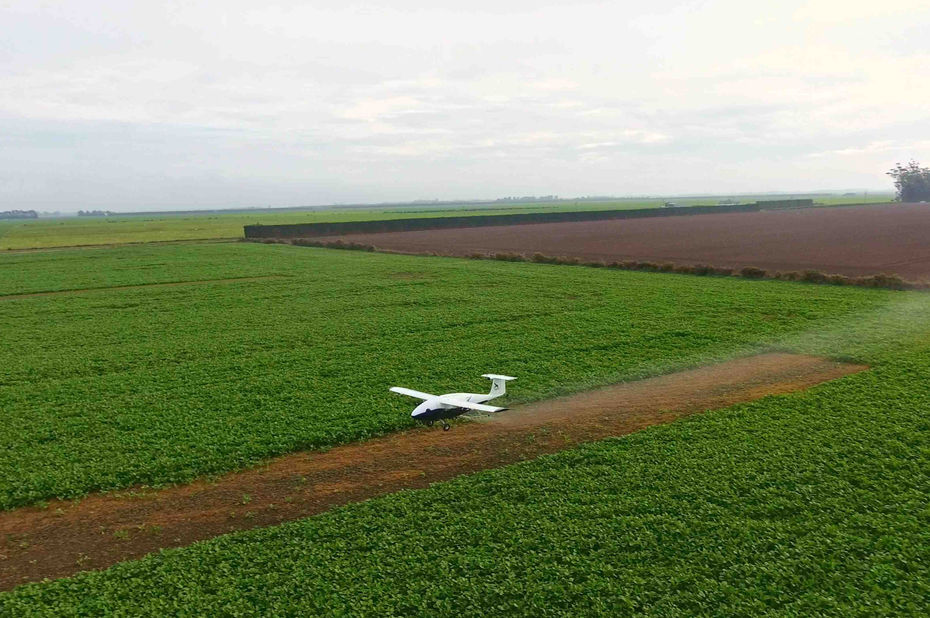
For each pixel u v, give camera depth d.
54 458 22.58
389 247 112.06
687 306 48.91
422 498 19.23
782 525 17.00
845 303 48.19
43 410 27.45
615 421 25.97
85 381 31.89
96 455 22.80
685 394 29.08
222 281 68.88
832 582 14.59
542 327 42.56
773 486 19.27
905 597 13.98
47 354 37.28
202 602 14.52
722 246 96.94
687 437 23.28
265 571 15.76
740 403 27.09
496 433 25.00
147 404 28.19
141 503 19.84
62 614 14.24
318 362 34.69
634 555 15.85
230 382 31.36
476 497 19.22
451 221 171.12
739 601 14.00
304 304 53.31
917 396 26.67
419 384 30.61
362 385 30.52
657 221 176.75
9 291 61.31
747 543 16.19
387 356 35.75
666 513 17.88
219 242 127.50
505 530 17.27
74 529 18.36
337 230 146.38
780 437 22.95
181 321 46.75
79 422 26.06
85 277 72.00
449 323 44.31
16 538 17.91
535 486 19.77
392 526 17.64
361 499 19.83
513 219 182.50
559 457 21.92
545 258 83.19
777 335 38.91
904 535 16.33
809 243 97.31
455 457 22.83
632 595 14.40
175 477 21.23
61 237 152.88
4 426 25.69
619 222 176.00
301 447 23.70
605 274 69.62
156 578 15.50
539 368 33.03
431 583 14.98
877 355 33.38
